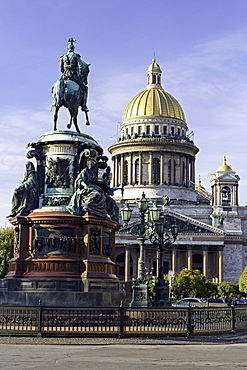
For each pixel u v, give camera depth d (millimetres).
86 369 29188
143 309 47750
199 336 48281
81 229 57562
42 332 44094
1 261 146875
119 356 34750
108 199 62719
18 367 29594
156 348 39594
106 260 58188
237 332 54000
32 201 59594
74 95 63062
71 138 60906
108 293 54281
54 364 30906
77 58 64375
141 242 61938
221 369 29719
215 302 137625
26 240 58312
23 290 55438
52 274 55594
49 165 60594
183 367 30172
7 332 44531
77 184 58875
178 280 186000
